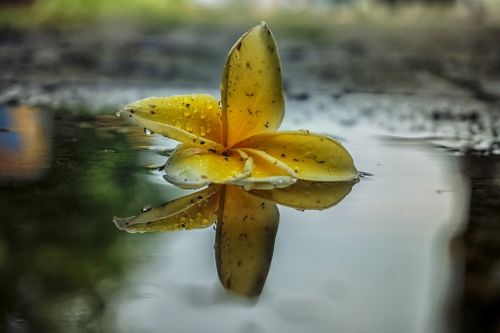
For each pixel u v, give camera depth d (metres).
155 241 0.15
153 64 0.56
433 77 0.54
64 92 0.43
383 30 0.87
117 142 0.27
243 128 0.21
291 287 0.13
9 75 0.49
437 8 1.10
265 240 0.16
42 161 0.23
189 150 0.21
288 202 0.19
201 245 0.15
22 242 0.15
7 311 0.12
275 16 0.99
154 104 0.21
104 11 0.96
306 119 0.35
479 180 0.22
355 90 0.47
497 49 0.70
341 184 0.21
